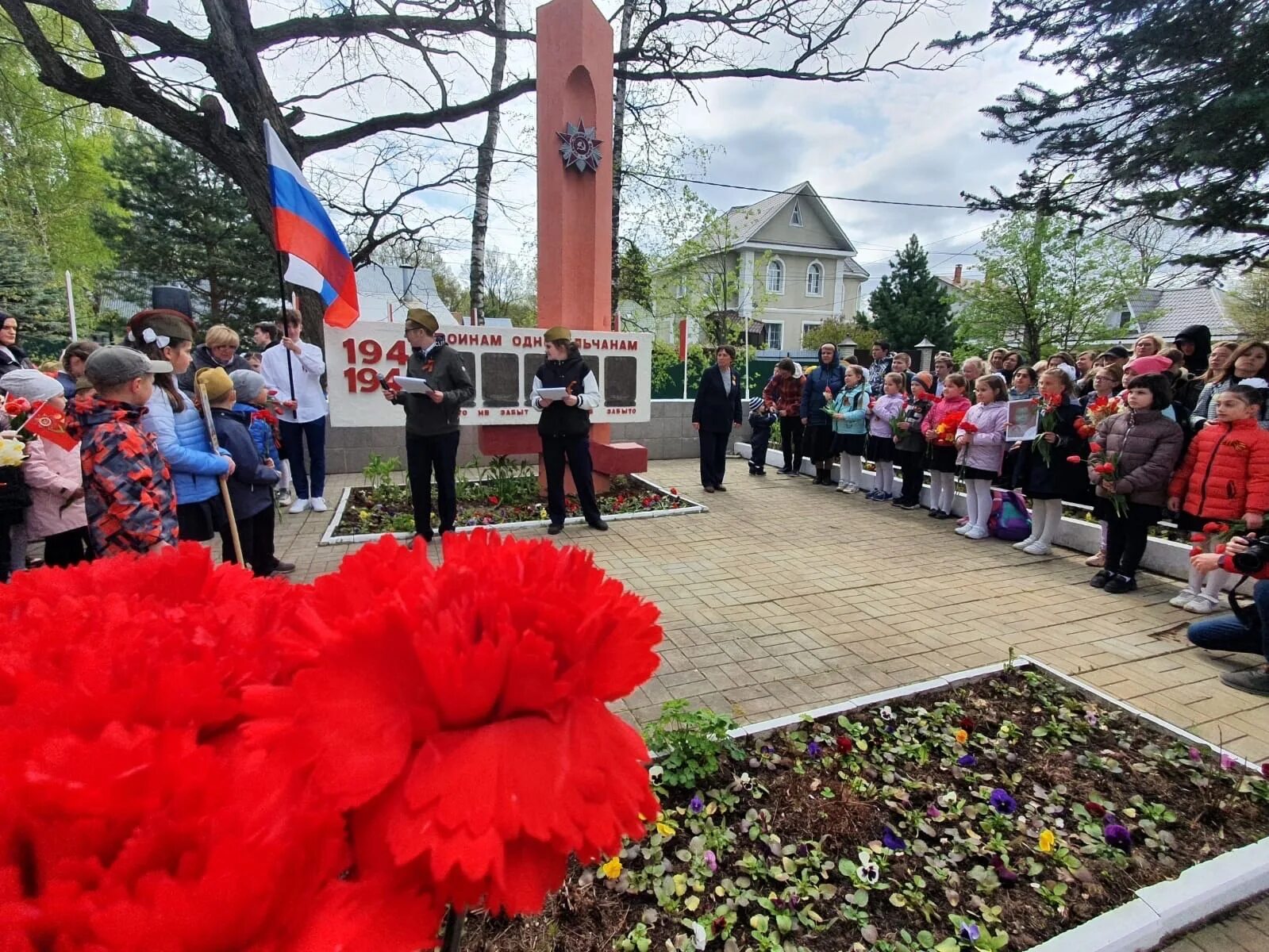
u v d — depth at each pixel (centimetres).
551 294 761
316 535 619
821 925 194
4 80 1334
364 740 65
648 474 1017
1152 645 408
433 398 562
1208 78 1042
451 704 68
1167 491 488
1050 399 588
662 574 539
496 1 1168
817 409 932
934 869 214
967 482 683
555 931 187
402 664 70
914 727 297
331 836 60
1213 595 462
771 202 3562
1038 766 274
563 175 731
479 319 1248
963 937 189
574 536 646
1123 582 506
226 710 71
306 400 701
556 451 640
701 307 2147
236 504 438
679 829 229
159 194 2078
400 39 1040
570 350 629
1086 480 585
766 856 221
